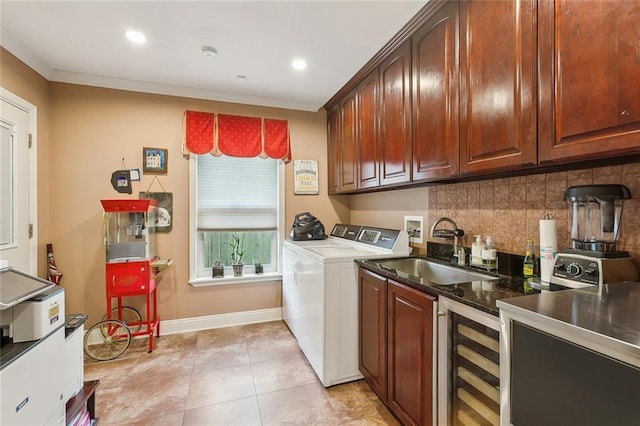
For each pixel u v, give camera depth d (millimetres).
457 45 1567
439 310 1349
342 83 2822
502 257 1704
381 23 1892
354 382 2133
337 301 2094
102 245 2736
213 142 3053
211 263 3213
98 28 1950
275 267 3438
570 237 1389
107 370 2262
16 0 1674
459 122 1558
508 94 1290
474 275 1745
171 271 2965
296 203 3428
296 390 2020
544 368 805
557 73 1104
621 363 638
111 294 2459
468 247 1979
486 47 1397
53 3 1701
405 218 2619
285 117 3367
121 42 2121
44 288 1164
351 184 2836
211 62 2414
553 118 1121
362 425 1693
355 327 2146
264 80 2756
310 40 2096
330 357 2068
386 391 1752
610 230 1181
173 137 2963
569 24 1064
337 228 3293
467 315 1188
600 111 974
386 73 2232
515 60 1258
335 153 3246
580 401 715
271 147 3268
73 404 1372
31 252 2336
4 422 918
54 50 2221
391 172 2168
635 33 888
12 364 951
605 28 959
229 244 3283
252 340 2801
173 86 2891
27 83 2285
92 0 1679
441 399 1347
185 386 2059
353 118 2789
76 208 2666
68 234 2646
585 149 1021
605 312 825
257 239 3391
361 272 2070
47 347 1126
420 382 1452
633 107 894
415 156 1904
